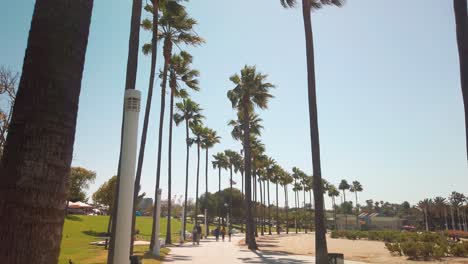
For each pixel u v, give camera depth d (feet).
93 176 241.76
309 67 50.44
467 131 23.52
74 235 129.18
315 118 48.96
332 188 422.41
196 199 159.22
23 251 9.52
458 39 25.05
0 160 10.98
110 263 35.55
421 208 371.56
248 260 61.41
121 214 21.09
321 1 57.72
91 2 12.50
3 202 9.83
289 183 297.12
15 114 10.62
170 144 108.88
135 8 42.88
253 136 183.01
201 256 67.36
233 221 359.66
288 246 113.80
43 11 11.35
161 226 221.05
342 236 208.64
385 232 171.42
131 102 22.35
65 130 10.85
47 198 10.07
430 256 75.61
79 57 11.71
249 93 103.40
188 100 141.28
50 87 10.75
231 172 244.01
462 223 378.12
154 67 56.44
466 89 23.99
